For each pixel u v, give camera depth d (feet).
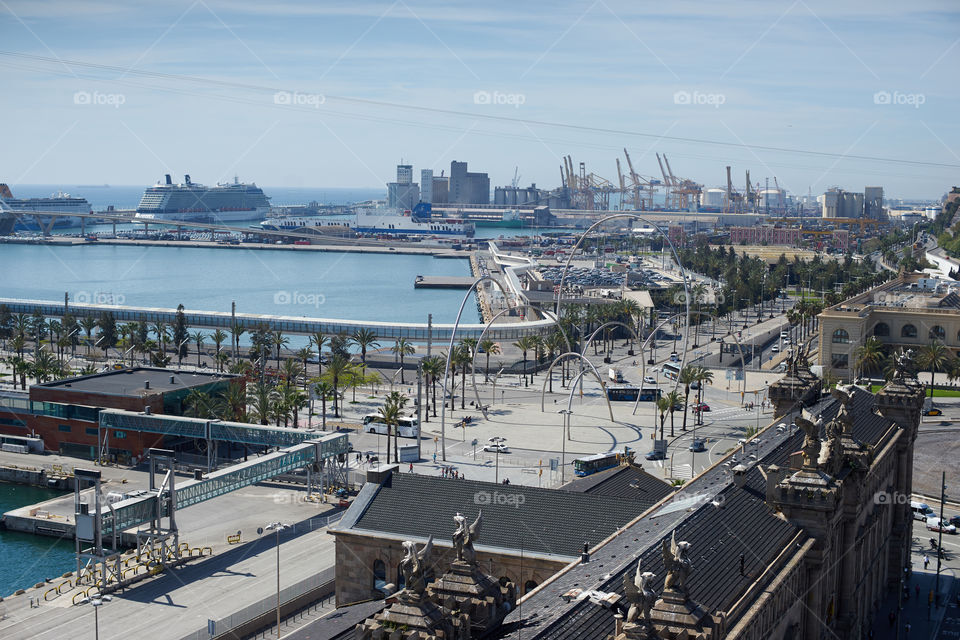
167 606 450.30
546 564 342.85
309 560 507.71
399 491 390.42
